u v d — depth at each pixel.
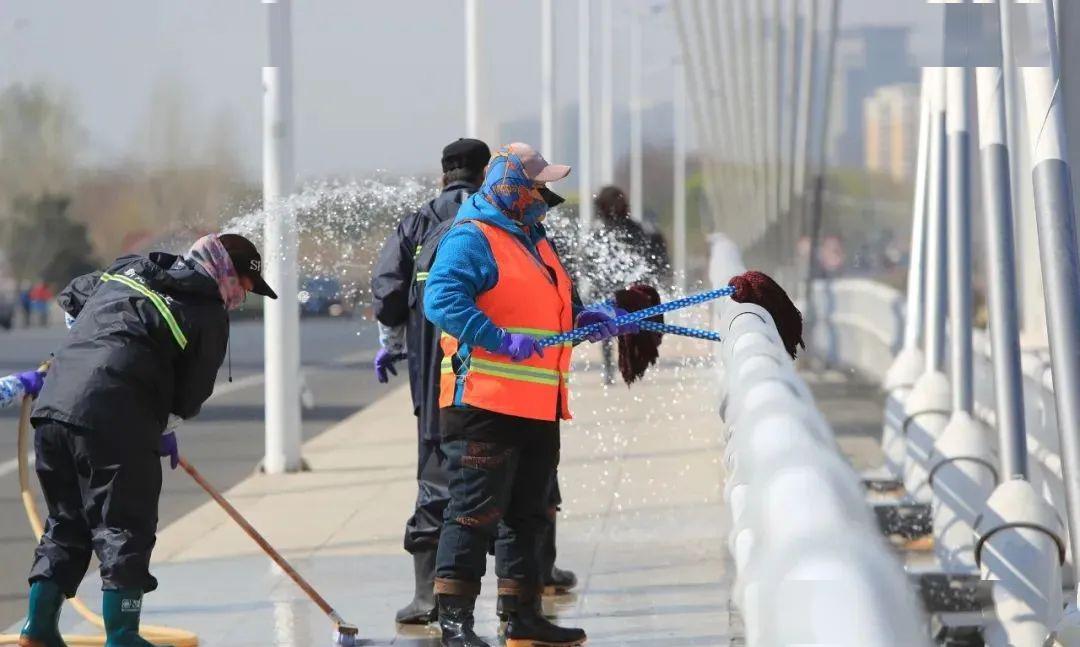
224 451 37.03
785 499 6.22
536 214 13.89
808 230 49.00
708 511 22.98
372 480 29.09
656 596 17.20
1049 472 19.92
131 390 13.95
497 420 13.60
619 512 23.22
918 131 28.30
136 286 14.28
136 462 13.89
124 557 13.77
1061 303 9.71
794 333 14.17
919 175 27.50
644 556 19.77
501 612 14.55
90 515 14.02
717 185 66.88
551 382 13.74
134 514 13.91
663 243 38.16
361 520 24.34
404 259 16.12
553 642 14.50
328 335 88.50
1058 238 9.87
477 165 16.22
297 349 30.56
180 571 20.36
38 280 113.00
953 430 18.67
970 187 19.42
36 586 14.41
